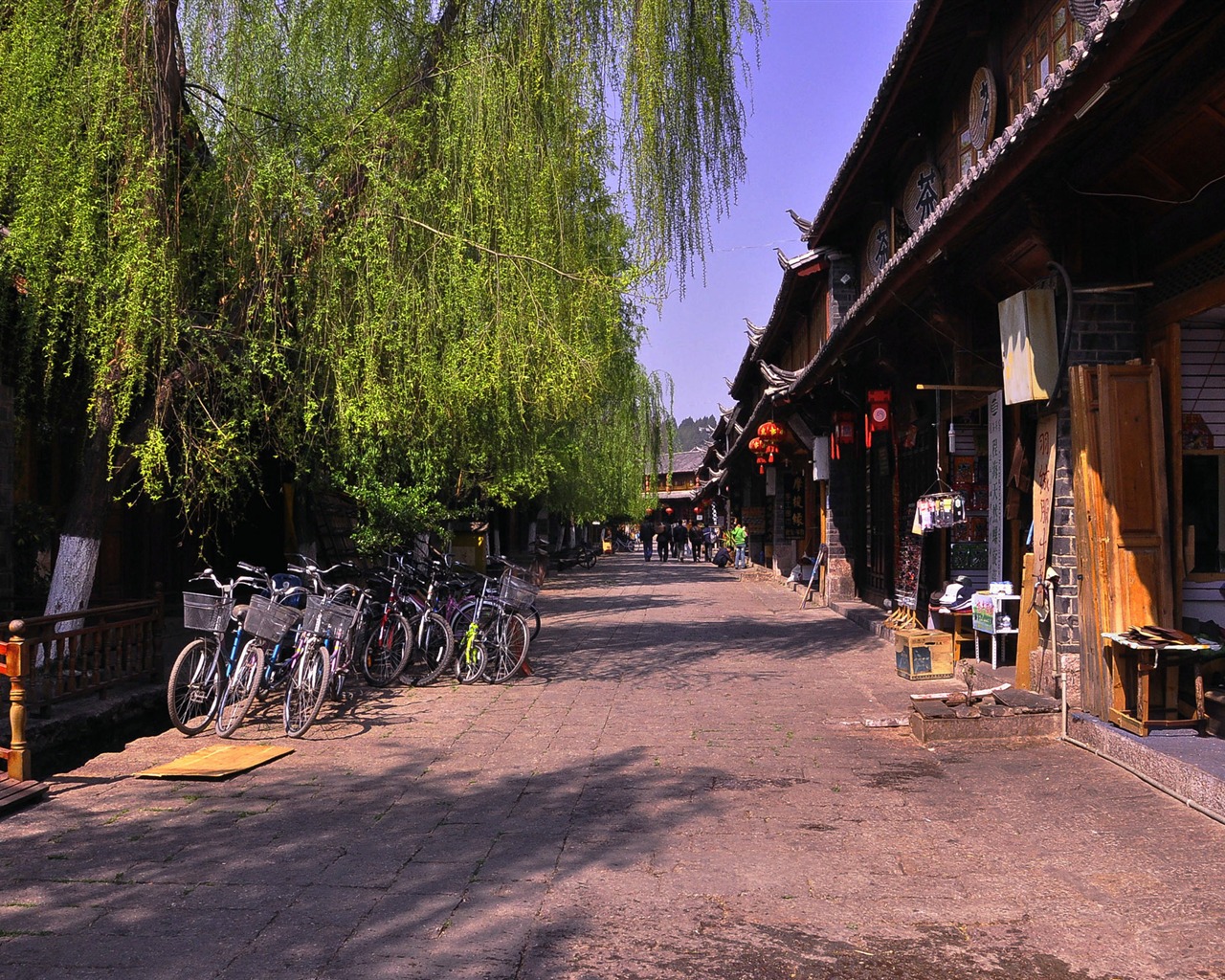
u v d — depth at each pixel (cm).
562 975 352
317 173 823
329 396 866
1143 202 661
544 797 577
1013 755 653
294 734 741
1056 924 391
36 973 357
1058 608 714
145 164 727
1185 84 538
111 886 442
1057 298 698
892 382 1337
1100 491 659
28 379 923
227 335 822
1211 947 367
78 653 747
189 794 589
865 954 367
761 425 2312
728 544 4044
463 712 834
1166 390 658
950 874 445
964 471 1041
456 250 818
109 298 733
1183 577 658
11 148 716
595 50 920
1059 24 857
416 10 906
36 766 680
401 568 1033
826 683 965
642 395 2645
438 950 373
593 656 1182
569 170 905
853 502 1834
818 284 2023
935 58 1114
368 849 489
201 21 805
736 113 995
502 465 1468
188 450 804
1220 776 509
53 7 748
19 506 1107
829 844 486
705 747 696
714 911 407
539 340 833
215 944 380
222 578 1588
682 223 962
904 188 1402
